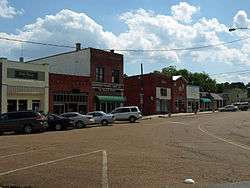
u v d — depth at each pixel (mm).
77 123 41719
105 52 62688
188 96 93375
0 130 34594
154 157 16031
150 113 78375
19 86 47875
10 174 12430
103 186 10555
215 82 137375
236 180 11188
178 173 12320
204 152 17609
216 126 38750
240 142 22344
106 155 16766
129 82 80750
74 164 14328
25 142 23969
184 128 35781
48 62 65250
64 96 54469
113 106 63344
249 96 161000
